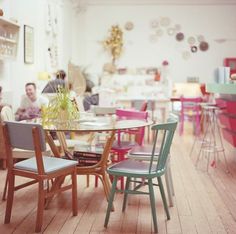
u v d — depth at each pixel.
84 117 4.06
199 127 8.49
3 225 3.21
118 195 4.07
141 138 4.43
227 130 5.95
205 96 8.80
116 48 10.56
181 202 3.89
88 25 10.63
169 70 10.66
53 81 5.93
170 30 10.57
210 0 10.39
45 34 7.67
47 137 3.72
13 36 5.68
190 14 10.52
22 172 3.14
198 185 4.52
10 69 5.87
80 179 4.70
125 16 10.58
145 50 10.64
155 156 3.61
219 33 10.54
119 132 4.21
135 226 3.23
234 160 5.88
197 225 3.27
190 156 6.20
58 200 3.87
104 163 3.62
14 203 3.76
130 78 10.36
